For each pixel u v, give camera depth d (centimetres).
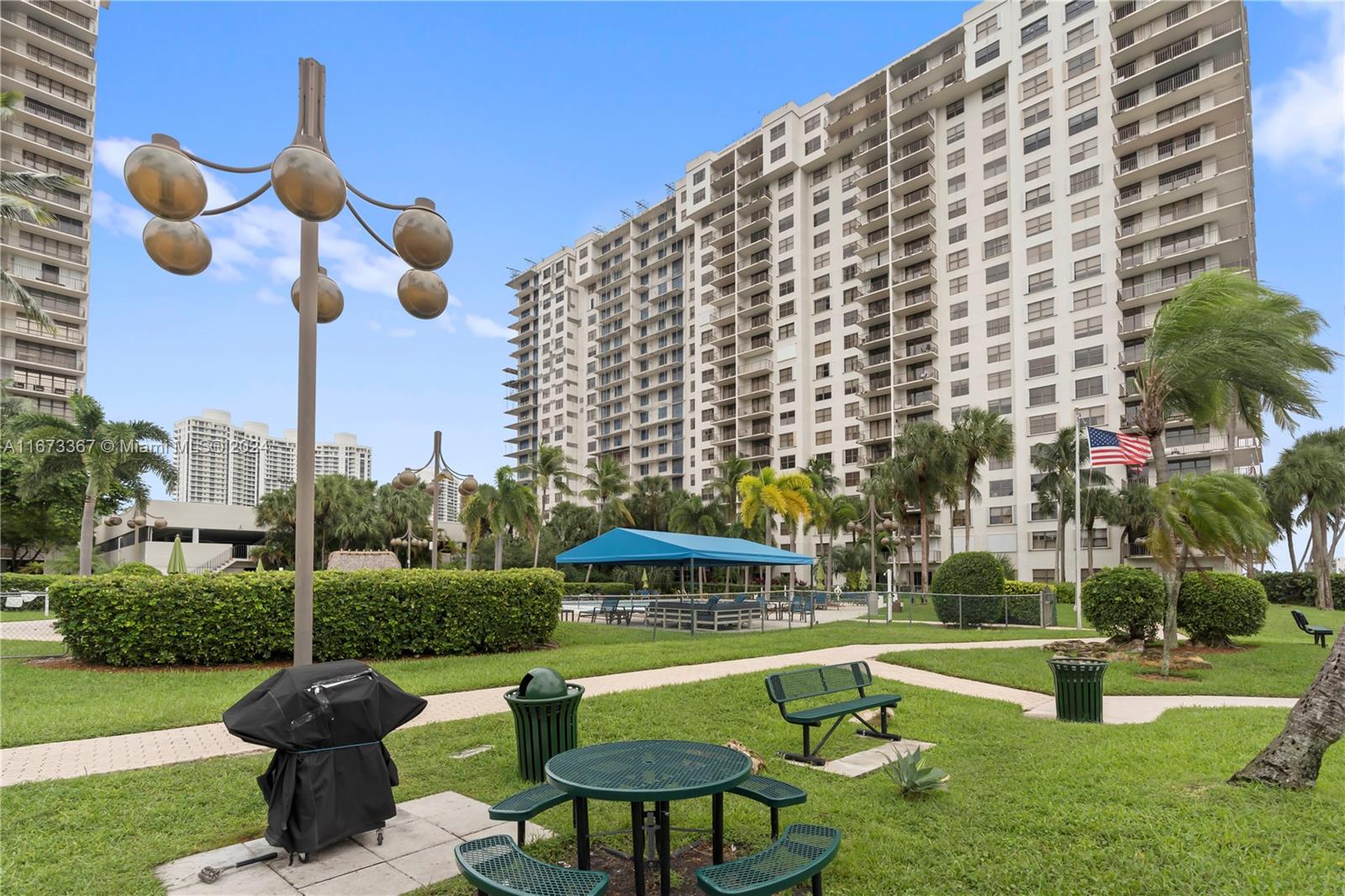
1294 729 588
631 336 10625
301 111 624
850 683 812
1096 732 827
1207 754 699
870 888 407
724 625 2309
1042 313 5784
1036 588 2995
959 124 6581
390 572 1455
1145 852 448
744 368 8362
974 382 6231
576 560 2305
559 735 609
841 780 631
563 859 452
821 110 7806
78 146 6781
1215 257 5044
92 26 6988
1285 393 1538
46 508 4734
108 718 849
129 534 6656
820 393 7606
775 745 757
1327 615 3281
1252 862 430
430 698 996
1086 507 4900
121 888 410
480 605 1507
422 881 422
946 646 1714
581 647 1631
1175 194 5147
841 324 7462
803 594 3162
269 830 445
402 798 576
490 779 619
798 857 354
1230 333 1486
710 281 9012
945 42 6719
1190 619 1623
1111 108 5541
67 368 6456
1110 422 5322
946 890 404
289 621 1302
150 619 1240
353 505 7025
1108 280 5434
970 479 4247
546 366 12138
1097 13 5672
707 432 8794
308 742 449
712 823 467
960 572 2447
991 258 6238
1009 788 595
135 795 575
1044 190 5859
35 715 864
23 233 6322
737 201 8562
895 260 6881
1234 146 4984
